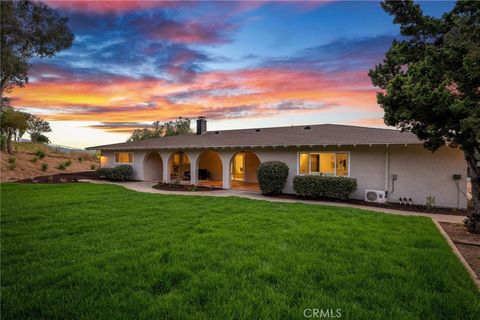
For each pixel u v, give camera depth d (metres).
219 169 20.30
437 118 6.00
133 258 4.33
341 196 11.10
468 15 5.92
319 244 5.14
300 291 3.32
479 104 5.31
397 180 10.95
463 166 9.96
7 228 6.12
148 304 2.97
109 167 20.38
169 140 20.06
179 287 3.43
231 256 4.46
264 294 3.21
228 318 2.73
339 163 12.38
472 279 3.69
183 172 22.25
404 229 6.30
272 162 12.84
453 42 5.87
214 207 8.95
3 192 12.21
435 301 3.10
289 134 15.62
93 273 3.72
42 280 3.54
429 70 5.98
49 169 23.61
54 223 6.56
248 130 20.59
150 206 8.98
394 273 3.80
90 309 2.86
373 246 5.02
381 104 6.53
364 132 13.69
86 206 8.88
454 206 10.07
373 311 2.86
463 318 2.79
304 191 11.79
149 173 19.58
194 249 4.77
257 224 6.66
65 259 4.29
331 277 3.69
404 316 2.77
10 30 17.69
